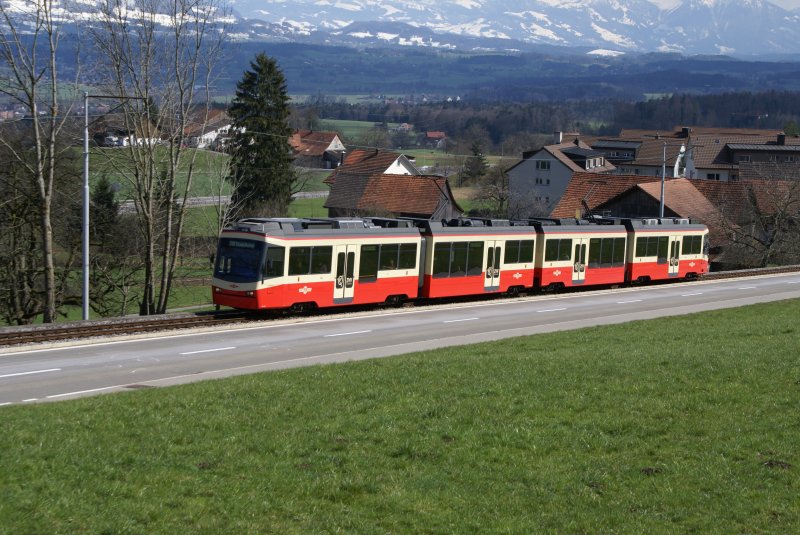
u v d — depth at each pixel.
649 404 19.11
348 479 14.53
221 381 21.02
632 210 78.88
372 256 36.91
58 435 15.44
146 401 18.38
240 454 15.36
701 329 32.09
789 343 27.12
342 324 33.72
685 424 17.84
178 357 26.20
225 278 33.84
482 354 25.91
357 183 90.62
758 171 80.94
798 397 19.69
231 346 28.33
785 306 41.06
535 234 44.62
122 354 26.36
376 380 21.06
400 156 107.25
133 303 52.47
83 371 23.77
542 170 112.38
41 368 23.98
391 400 19.14
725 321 34.94
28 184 41.12
